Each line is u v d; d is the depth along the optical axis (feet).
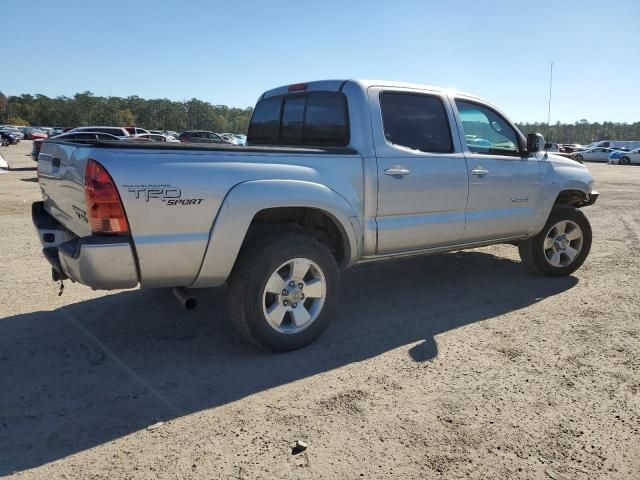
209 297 16.75
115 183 10.11
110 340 13.33
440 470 8.29
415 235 14.76
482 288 18.02
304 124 15.51
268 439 9.09
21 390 10.73
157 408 10.11
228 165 11.33
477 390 10.80
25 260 20.99
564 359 12.26
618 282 18.71
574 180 18.70
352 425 9.52
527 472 8.26
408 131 14.66
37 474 8.18
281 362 12.14
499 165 16.51
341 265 13.89
